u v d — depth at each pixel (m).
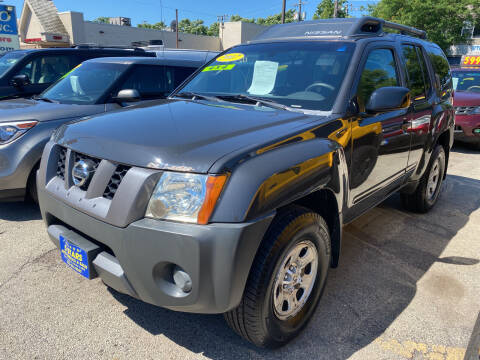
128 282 1.89
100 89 4.59
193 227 1.68
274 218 1.93
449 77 4.55
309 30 3.17
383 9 31.25
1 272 2.85
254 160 1.81
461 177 6.09
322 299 2.66
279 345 2.12
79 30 29.14
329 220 2.43
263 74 2.93
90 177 2.01
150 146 1.84
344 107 2.47
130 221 1.77
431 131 3.70
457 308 2.62
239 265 1.71
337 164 2.22
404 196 4.24
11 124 3.59
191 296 1.74
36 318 2.36
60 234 2.15
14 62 6.07
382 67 3.01
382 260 3.26
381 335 2.32
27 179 3.68
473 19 29.45
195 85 3.23
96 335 2.24
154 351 2.13
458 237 3.78
